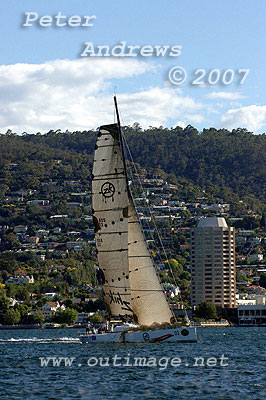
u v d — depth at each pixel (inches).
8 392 3863.2
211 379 4281.5
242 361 5177.2
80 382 4180.6
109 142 5713.6
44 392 3863.2
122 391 3892.7
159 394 3814.0
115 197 5718.5
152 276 5733.3
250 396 3750.0
